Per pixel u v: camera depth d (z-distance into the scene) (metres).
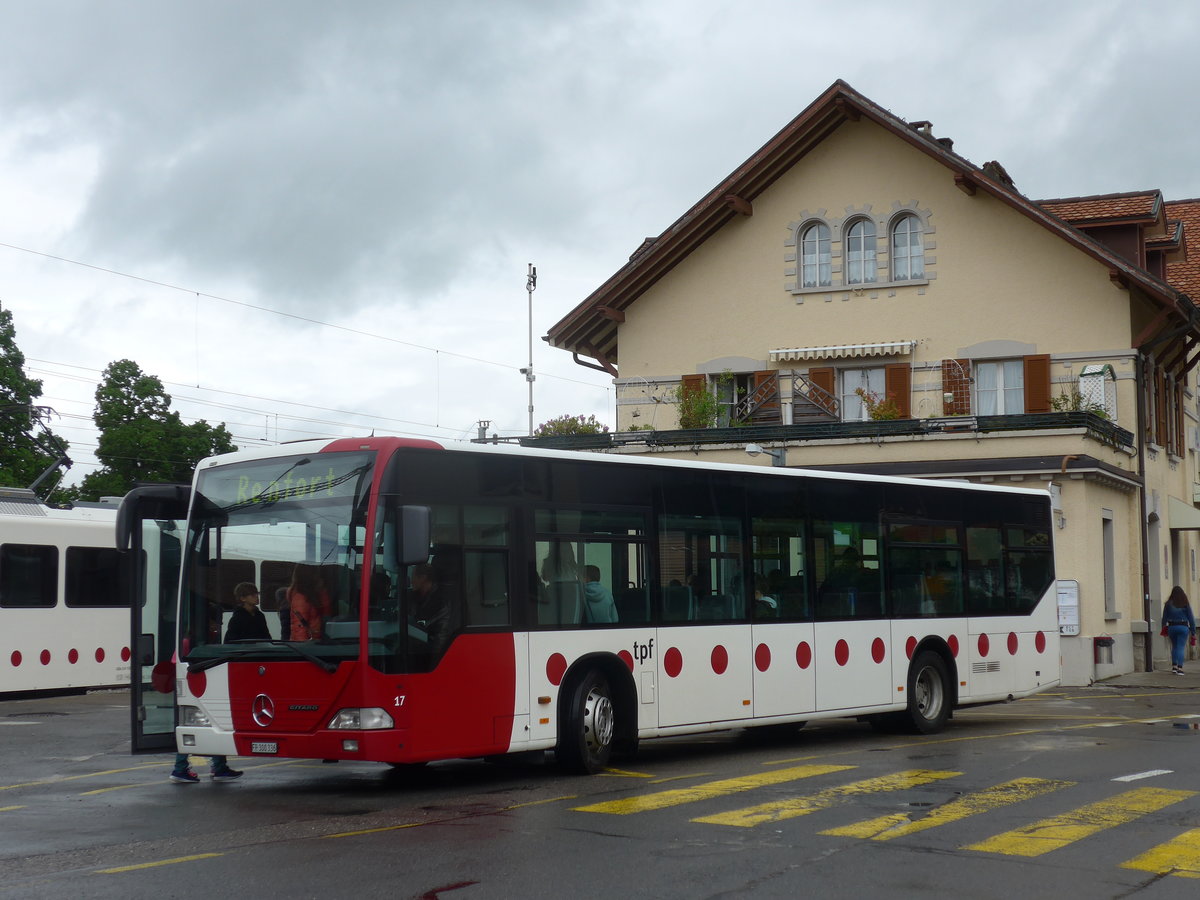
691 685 15.02
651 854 9.31
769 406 33.88
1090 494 28.16
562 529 13.86
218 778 14.07
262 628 12.67
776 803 11.51
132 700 13.55
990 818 10.71
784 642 16.19
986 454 28.39
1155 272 35.84
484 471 13.19
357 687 12.03
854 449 29.39
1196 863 8.98
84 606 27.61
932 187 33.03
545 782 13.31
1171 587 36.12
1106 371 30.97
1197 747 15.86
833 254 33.88
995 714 21.69
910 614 18.05
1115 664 29.84
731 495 15.81
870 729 18.89
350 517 12.37
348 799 12.29
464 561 12.86
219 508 13.16
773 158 33.88
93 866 9.09
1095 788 12.33
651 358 35.22
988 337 32.31
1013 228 32.28
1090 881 8.47
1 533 26.14
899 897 8.05
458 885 8.37
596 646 14.02
